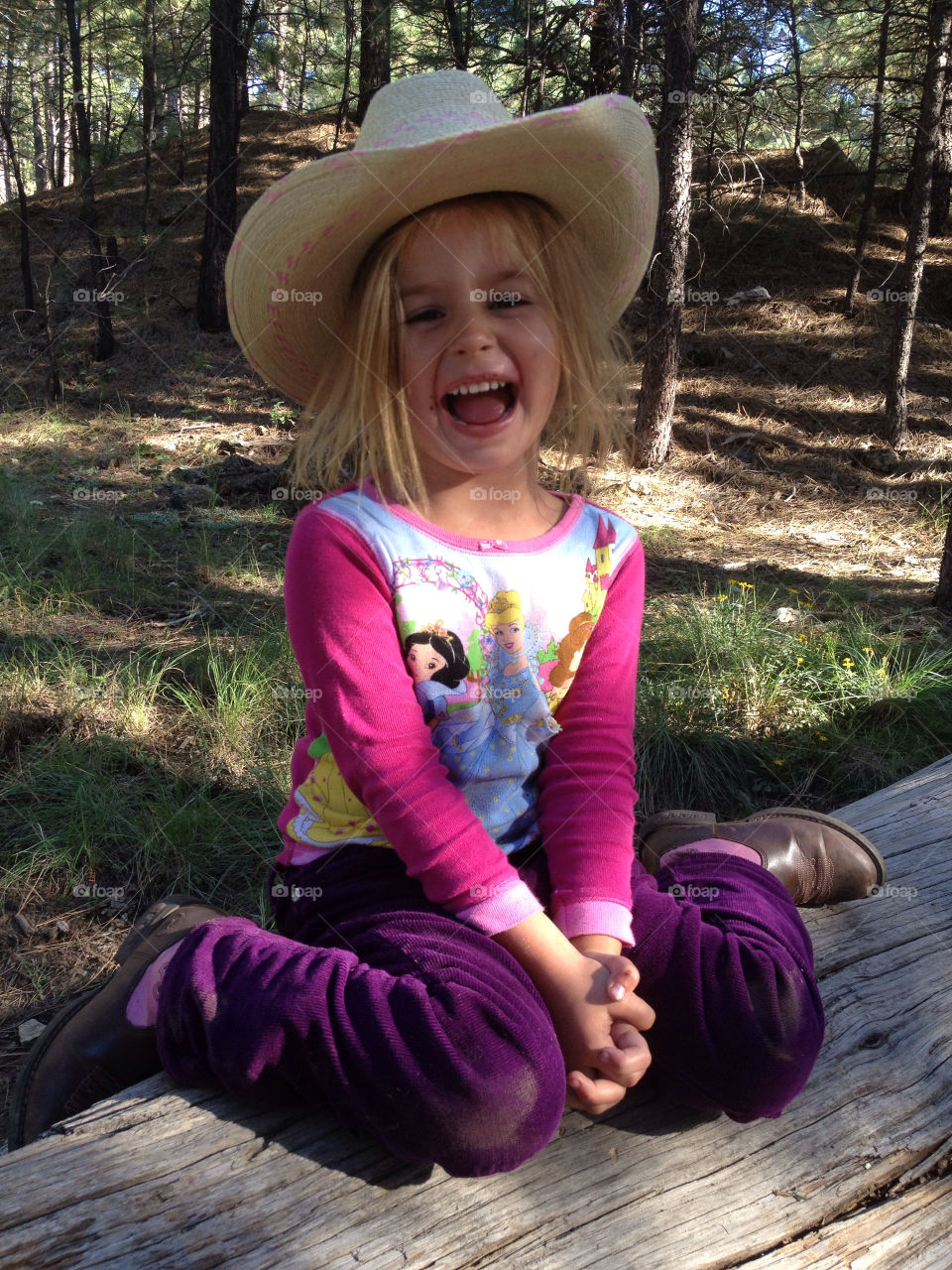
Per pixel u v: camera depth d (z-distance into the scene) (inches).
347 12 670.5
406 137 61.2
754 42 436.5
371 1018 52.0
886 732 166.6
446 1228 51.8
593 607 65.1
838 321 512.1
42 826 128.7
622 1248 52.3
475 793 62.7
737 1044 57.4
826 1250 54.3
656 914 60.5
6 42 551.2
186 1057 57.4
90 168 520.1
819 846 80.4
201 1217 50.4
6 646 178.2
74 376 486.9
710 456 396.2
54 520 269.0
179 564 244.4
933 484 373.4
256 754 148.7
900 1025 70.1
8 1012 105.0
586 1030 54.5
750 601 213.8
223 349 513.0
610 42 427.8
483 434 60.1
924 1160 60.6
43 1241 48.2
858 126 563.5
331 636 59.1
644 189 64.2
